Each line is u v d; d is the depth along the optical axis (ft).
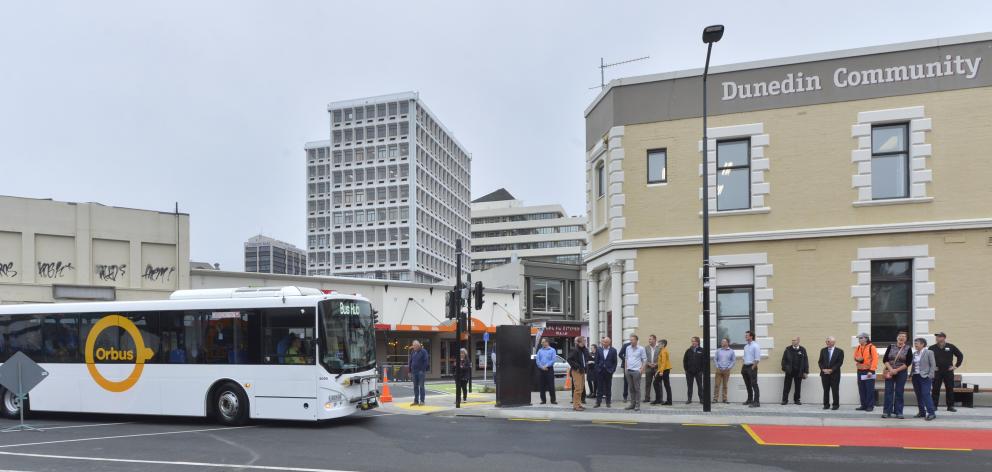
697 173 62.03
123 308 52.80
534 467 32.14
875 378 51.96
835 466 31.83
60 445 40.34
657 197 63.00
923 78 57.11
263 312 49.24
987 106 55.67
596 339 71.67
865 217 57.67
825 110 59.21
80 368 53.11
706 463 32.78
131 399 51.52
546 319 153.69
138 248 101.14
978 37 56.18
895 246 56.70
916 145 56.85
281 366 48.08
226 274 111.04
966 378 54.13
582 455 35.19
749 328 60.39
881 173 58.34
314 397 47.09
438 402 67.46
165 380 50.75
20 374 48.26
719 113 61.87
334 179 359.05
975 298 54.75
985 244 54.90
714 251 61.11
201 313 50.78
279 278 116.37
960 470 30.86
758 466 31.99
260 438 42.29
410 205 342.85
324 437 42.55
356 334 50.70
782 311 58.85
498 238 435.94
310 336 47.78
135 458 35.55
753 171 60.59
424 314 133.49
